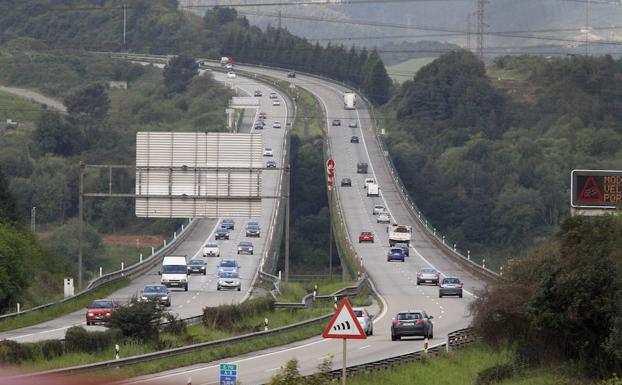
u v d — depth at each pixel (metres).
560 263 156.62
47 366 135.25
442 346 163.75
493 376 148.12
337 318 93.38
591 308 148.75
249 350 164.62
